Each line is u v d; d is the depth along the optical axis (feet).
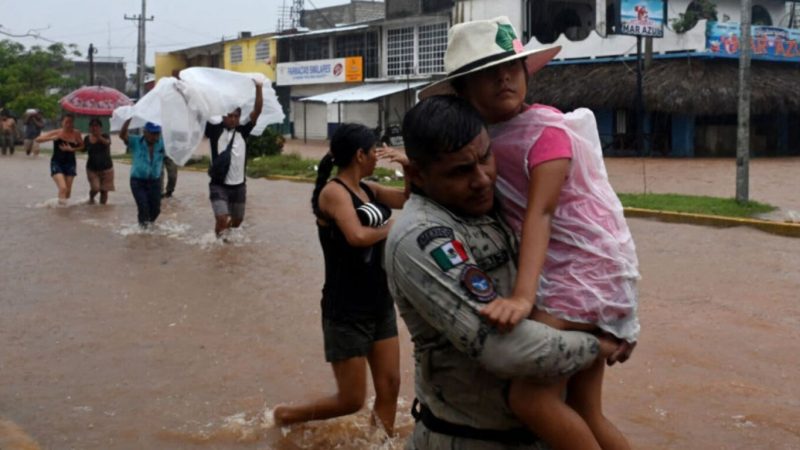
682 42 98.22
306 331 25.05
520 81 8.93
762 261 35.06
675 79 94.89
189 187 69.72
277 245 39.70
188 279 32.37
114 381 20.88
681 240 40.65
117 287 31.14
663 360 21.95
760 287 30.07
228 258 36.58
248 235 42.73
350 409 16.48
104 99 55.98
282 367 21.80
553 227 8.66
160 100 38.42
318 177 15.80
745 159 48.67
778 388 19.97
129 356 22.84
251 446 17.01
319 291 30.17
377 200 16.07
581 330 8.53
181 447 17.01
